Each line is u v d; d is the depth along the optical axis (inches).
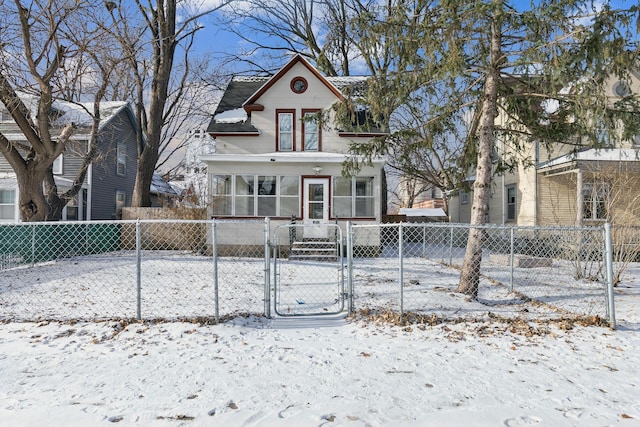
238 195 599.5
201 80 1011.3
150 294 304.3
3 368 162.7
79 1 427.8
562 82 233.3
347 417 125.1
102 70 536.1
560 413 127.3
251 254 595.2
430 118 353.1
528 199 647.1
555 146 623.2
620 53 226.5
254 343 196.2
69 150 757.9
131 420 123.3
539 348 188.1
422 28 280.1
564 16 236.4
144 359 173.6
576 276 391.9
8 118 761.6
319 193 601.9
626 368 164.4
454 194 418.6
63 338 200.1
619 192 394.3
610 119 243.9
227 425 120.9
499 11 239.0
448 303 269.4
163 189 1112.2
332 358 175.8
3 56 423.2
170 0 711.7
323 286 345.7
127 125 969.5
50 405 132.0
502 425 120.7
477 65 308.8
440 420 123.4
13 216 683.4
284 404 133.5
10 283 346.9
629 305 277.9
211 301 282.5
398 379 153.5
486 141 299.7
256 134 625.0
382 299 284.2
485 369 163.2
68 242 571.5
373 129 621.6
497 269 450.3
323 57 417.4
